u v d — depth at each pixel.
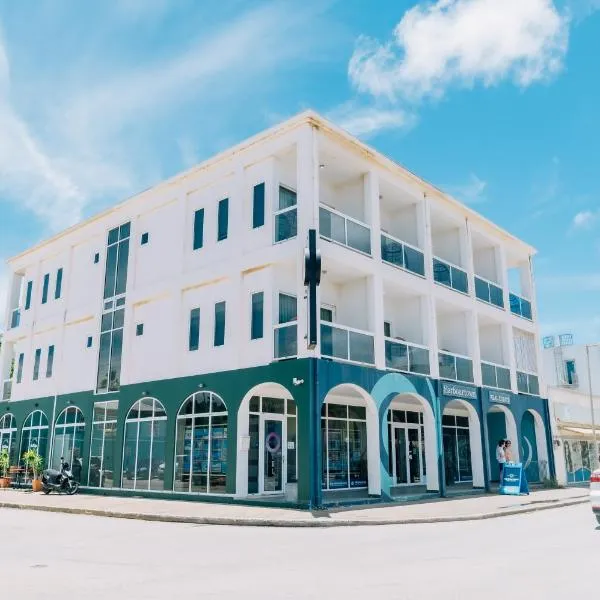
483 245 25.44
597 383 37.12
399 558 8.16
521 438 24.23
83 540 10.16
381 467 16.16
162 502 16.44
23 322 26.89
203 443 17.11
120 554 8.62
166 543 9.79
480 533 10.98
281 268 16.97
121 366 20.66
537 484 24.09
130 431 19.72
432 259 20.64
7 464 24.48
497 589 6.15
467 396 20.52
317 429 14.46
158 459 18.42
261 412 17.20
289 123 16.61
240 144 17.89
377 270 17.72
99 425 21.17
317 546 9.38
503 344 24.17
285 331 15.90
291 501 14.69
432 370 19.23
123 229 22.23
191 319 18.69
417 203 20.80
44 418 24.00
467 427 25.31
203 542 9.89
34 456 22.44
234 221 17.84
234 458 16.03
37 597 5.88
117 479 19.62
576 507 16.97
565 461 28.33
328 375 15.09
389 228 21.59
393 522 12.55
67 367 23.59
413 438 22.09
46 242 26.09
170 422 18.20
